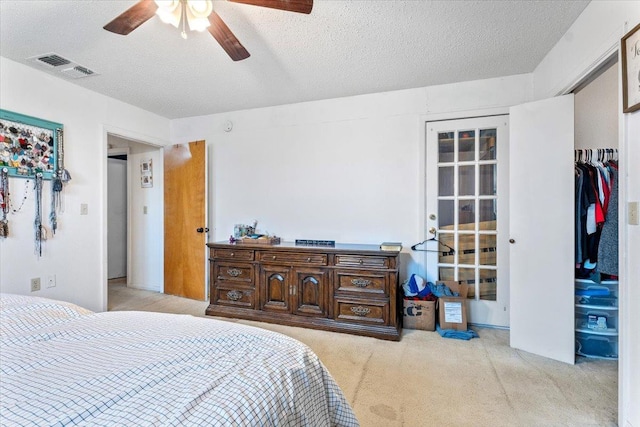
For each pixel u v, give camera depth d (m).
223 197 3.87
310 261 2.88
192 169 3.84
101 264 3.21
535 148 2.38
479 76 2.84
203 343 0.99
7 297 1.35
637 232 1.44
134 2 1.81
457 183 3.02
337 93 3.24
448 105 3.00
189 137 4.03
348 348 2.45
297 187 3.54
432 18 1.99
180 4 1.56
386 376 2.04
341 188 3.37
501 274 2.90
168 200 4.02
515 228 2.48
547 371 2.11
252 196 3.73
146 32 2.12
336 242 3.38
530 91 2.77
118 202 5.06
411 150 3.13
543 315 2.34
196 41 2.23
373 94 3.24
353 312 2.75
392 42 2.27
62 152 2.87
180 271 3.93
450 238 3.06
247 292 3.11
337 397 1.08
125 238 5.15
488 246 2.96
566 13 1.96
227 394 0.72
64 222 2.90
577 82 2.07
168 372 0.80
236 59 1.99
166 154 4.03
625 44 1.50
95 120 3.17
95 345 0.97
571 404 1.75
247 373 0.83
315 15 1.94
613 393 1.85
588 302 2.36
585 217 2.35
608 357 2.31
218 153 3.88
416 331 2.81
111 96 3.30
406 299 2.88
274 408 0.76
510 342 2.50
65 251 2.91
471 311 2.98
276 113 3.61
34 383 0.74
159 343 0.98
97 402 0.67
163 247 4.11
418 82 2.97
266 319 3.00
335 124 3.38
